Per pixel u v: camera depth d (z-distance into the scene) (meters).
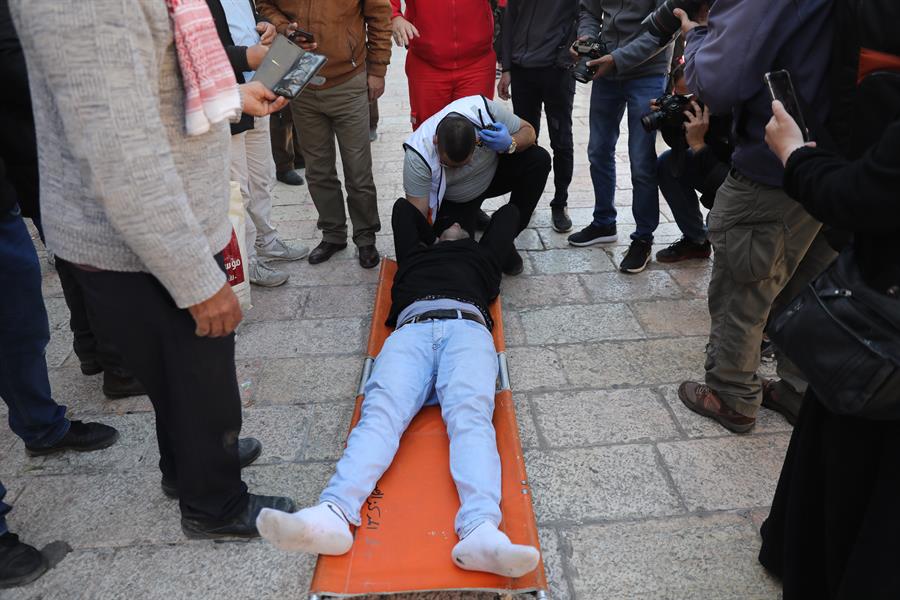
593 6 4.09
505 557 1.90
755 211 2.37
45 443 2.72
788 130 1.73
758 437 2.81
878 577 1.63
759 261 2.42
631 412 2.97
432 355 2.79
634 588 2.16
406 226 3.51
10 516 2.50
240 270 3.18
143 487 2.63
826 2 1.95
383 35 4.02
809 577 1.93
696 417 2.93
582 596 2.14
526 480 2.32
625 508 2.47
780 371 2.88
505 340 3.52
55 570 2.29
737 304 2.62
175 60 1.65
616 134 4.21
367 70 4.17
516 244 4.57
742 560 2.26
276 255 4.38
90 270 1.79
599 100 4.11
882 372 1.46
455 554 2.02
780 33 2.04
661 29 3.26
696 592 2.15
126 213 1.51
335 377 3.26
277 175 5.74
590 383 3.17
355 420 2.62
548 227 4.80
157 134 1.52
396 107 7.81
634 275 4.13
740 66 2.13
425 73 4.60
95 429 2.84
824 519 1.83
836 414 1.68
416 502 2.29
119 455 2.80
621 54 3.65
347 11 3.79
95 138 1.45
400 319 3.06
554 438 2.83
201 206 1.82
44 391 2.64
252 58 2.78
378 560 2.08
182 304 1.67
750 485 2.56
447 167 3.61
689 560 2.26
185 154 1.75
